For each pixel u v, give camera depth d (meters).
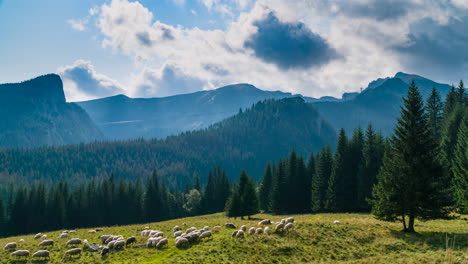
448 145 61.28
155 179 113.94
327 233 29.52
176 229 36.81
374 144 67.88
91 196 105.88
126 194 107.06
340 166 70.06
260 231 30.06
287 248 26.22
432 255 23.20
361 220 36.00
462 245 25.20
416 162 30.19
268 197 95.94
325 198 73.69
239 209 69.94
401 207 30.39
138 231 39.56
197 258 24.22
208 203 122.25
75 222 99.56
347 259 24.31
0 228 92.19
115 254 26.50
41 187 105.38
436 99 78.44
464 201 42.88
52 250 28.58
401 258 23.28
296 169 87.62
